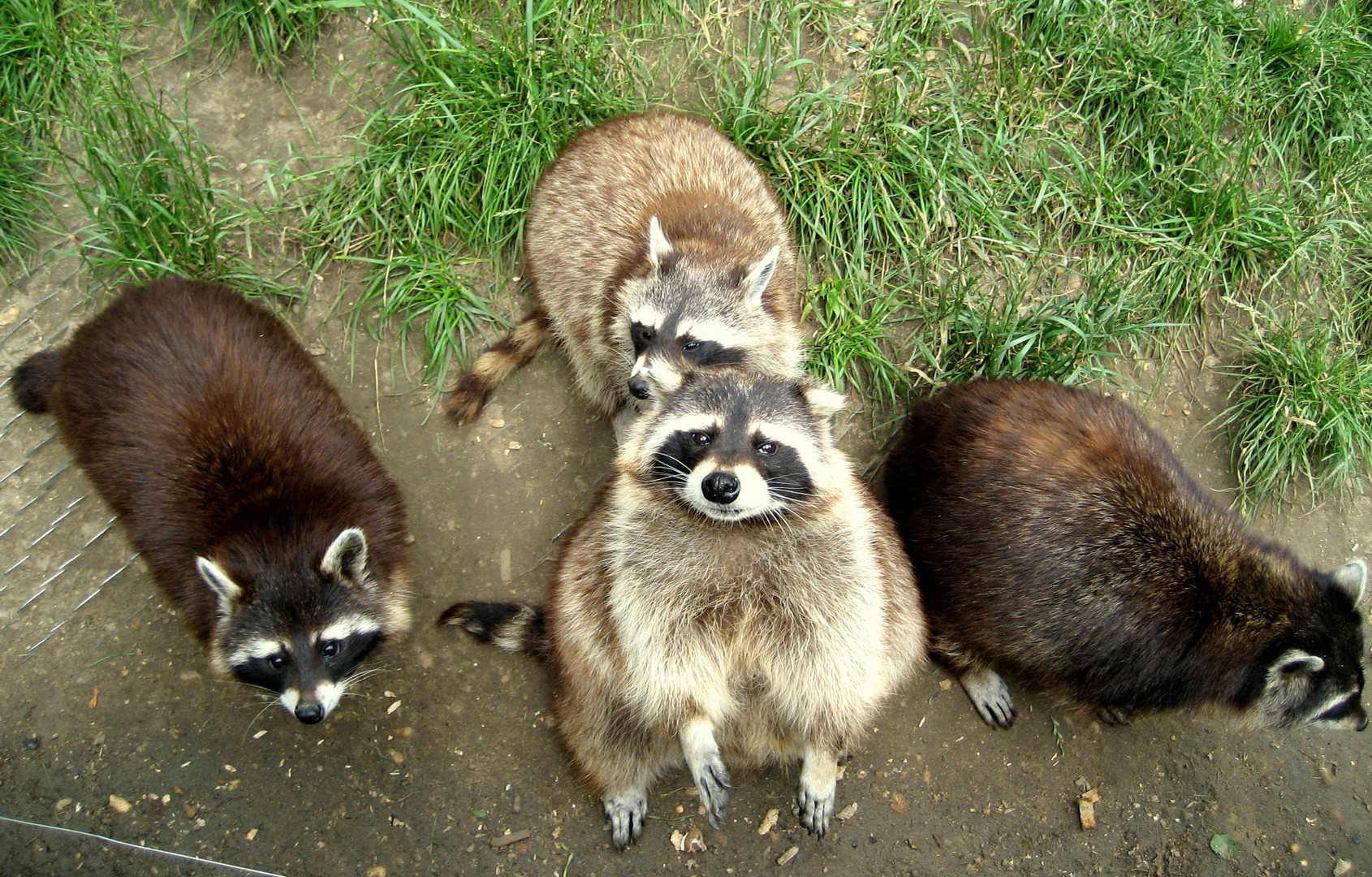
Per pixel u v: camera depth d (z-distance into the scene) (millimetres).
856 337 1337
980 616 1155
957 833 1198
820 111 1411
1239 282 1430
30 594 1224
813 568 1095
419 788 1185
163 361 1144
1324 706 1155
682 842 1183
